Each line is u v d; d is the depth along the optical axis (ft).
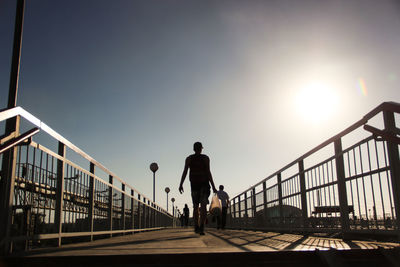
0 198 14.15
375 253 13.02
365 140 18.37
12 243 14.98
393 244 16.16
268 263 13.06
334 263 12.61
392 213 16.19
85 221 24.54
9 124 14.75
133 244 20.34
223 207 49.29
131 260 12.91
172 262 12.92
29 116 15.58
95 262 12.88
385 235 17.21
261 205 42.24
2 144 13.43
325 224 23.58
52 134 18.30
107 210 31.12
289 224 31.40
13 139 14.07
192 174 28.32
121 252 14.26
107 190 30.86
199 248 15.57
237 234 32.17
